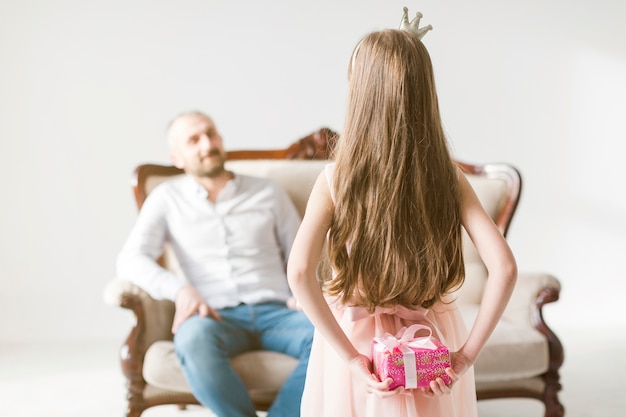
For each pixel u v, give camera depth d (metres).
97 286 4.45
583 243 4.76
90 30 4.36
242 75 4.47
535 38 4.64
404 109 1.46
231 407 2.41
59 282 4.43
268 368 2.48
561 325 4.71
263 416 3.08
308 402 1.66
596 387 3.45
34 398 3.35
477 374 2.55
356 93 1.50
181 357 2.47
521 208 4.73
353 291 1.54
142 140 4.42
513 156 4.69
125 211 4.43
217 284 2.80
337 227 1.50
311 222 1.51
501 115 4.66
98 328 4.46
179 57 4.42
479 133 4.66
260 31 4.46
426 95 1.49
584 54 4.67
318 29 4.49
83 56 4.36
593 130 4.71
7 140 4.35
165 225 2.87
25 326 4.42
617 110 4.70
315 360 1.66
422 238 1.48
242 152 3.26
